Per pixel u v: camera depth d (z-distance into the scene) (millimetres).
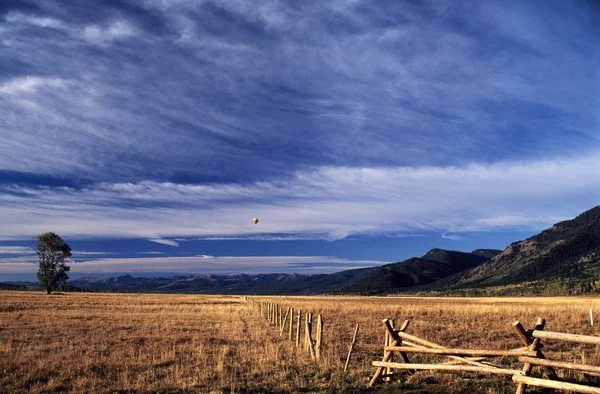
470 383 10531
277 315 25484
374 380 10797
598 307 36406
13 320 26562
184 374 11930
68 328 22750
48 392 10398
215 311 37031
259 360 13625
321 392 10148
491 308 35719
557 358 13875
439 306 41844
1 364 12922
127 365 12898
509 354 8836
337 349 16031
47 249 91688
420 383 10734
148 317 29562
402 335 11094
